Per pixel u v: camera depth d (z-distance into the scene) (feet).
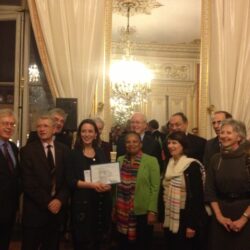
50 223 10.43
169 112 15.81
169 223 10.27
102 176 10.46
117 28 15.96
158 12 16.12
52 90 14.17
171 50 16.22
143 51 16.37
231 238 9.48
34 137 12.14
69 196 10.58
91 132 10.73
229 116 11.64
